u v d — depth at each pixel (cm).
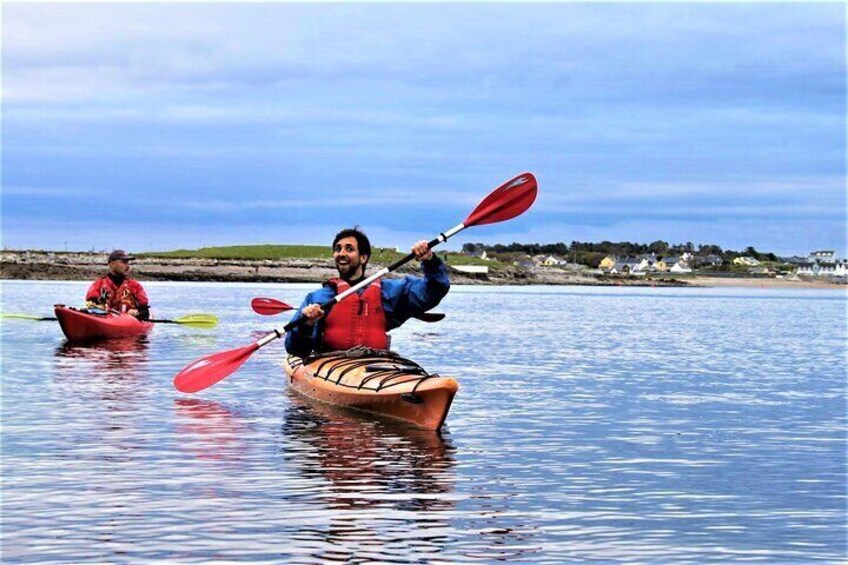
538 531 744
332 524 754
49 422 1193
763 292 15338
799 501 843
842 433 1184
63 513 777
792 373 1894
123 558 671
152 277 13062
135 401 1372
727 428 1215
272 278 13475
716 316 4978
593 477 928
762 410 1373
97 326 2373
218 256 14962
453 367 1920
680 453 1050
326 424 1195
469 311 4859
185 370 1369
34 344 2270
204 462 971
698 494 864
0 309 3991
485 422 1238
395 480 903
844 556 692
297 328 1355
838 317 4984
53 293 5975
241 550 689
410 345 2477
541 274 19988
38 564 659
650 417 1297
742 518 786
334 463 975
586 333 3127
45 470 928
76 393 1447
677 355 2295
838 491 880
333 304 1354
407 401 1203
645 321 4166
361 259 1378
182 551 686
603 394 1526
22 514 774
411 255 1328
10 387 1511
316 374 1388
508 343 2581
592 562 674
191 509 791
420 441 1098
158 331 2702
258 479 900
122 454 1006
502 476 927
